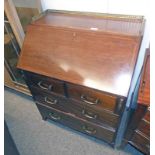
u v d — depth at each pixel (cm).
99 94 91
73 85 95
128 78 83
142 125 93
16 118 164
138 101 78
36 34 106
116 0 104
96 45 92
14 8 127
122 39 88
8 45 157
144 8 100
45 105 133
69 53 96
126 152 127
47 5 128
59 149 136
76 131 146
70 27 100
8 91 196
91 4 113
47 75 99
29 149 138
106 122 108
